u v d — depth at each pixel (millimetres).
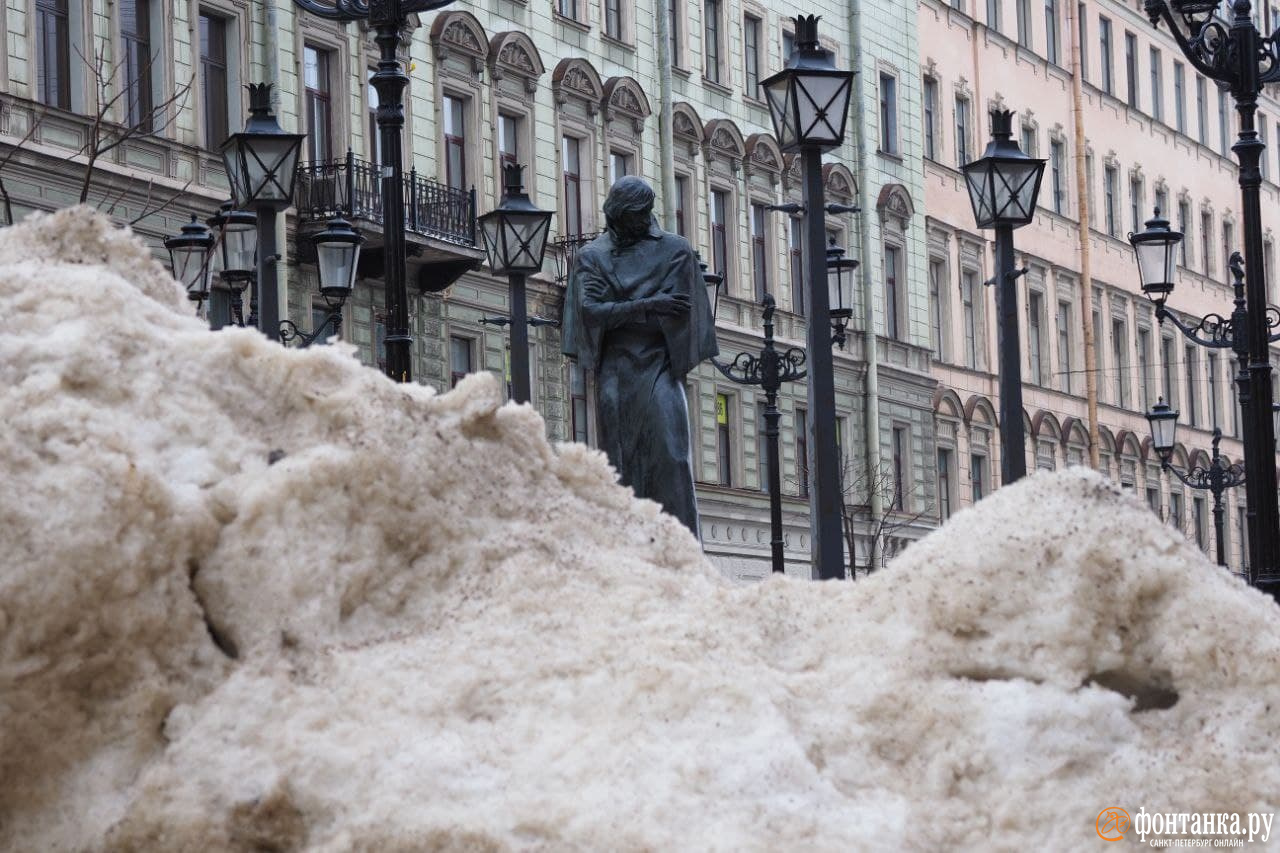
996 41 78062
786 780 3959
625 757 3959
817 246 18812
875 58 70062
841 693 4191
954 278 74562
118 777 4105
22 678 4043
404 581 4449
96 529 4070
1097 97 84750
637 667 4125
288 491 4359
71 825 4074
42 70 41094
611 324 14062
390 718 4102
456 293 51656
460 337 52094
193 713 4145
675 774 3928
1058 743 4074
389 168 18375
